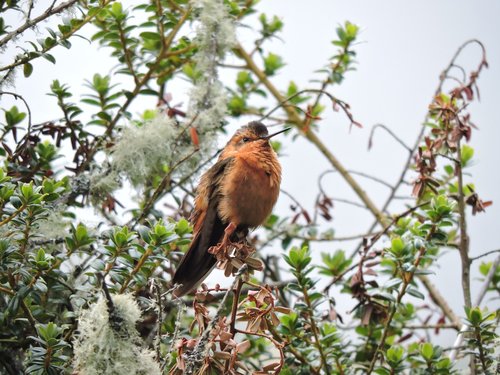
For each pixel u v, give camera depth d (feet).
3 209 27.30
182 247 36.68
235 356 22.62
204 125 36.42
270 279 38.45
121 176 34.63
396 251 31.04
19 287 27.58
